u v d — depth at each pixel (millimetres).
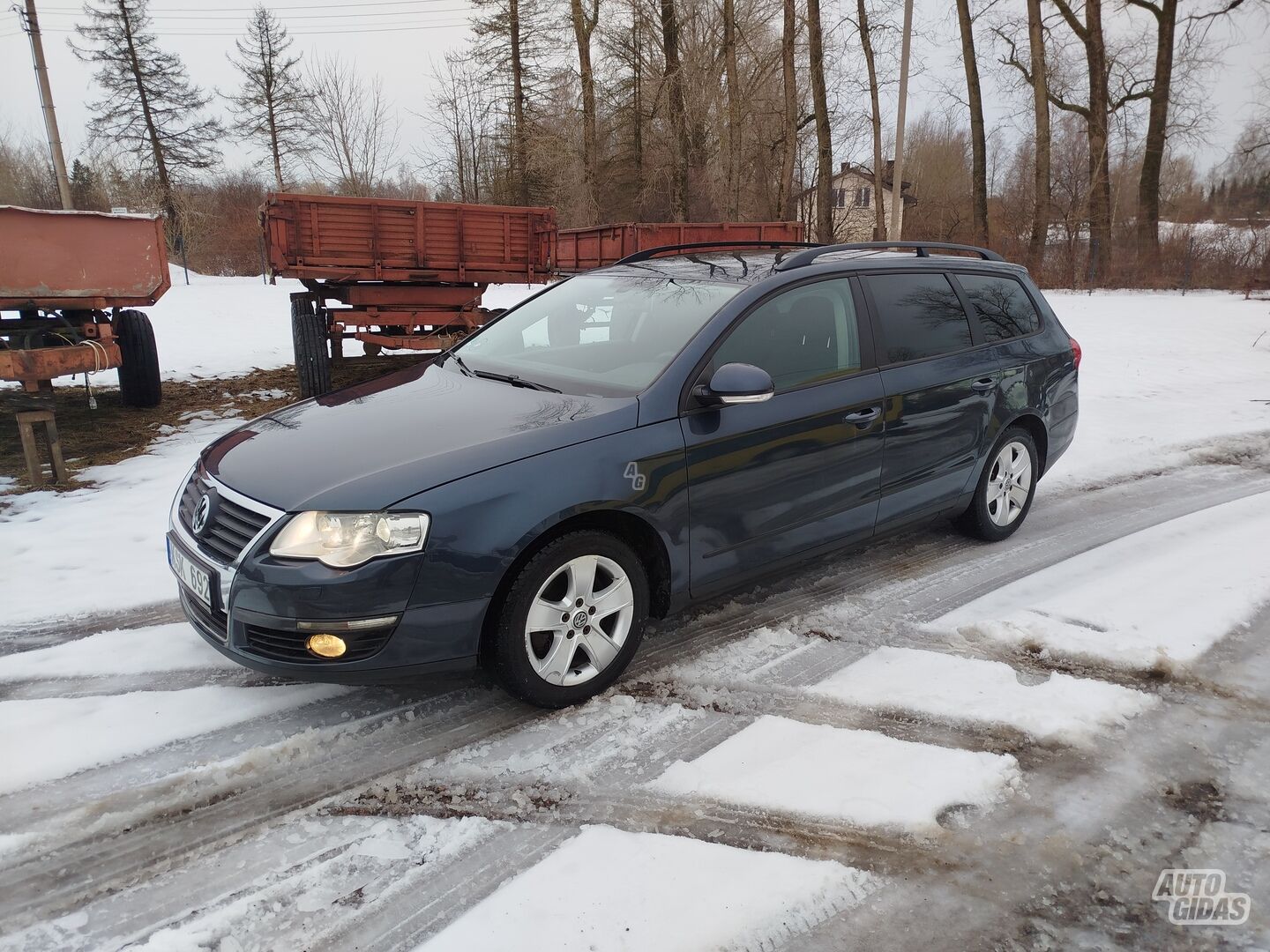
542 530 2873
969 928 2143
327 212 8664
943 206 43844
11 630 3738
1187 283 28125
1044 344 4980
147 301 7234
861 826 2502
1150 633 3711
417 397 3562
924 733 2982
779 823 2510
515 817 2545
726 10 25797
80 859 2365
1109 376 10930
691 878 2285
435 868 2332
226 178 54219
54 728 2973
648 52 29359
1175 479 6371
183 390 9516
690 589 3387
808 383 3689
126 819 2527
